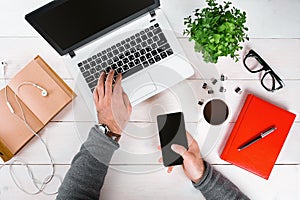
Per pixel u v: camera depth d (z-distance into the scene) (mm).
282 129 1077
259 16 1121
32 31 1124
